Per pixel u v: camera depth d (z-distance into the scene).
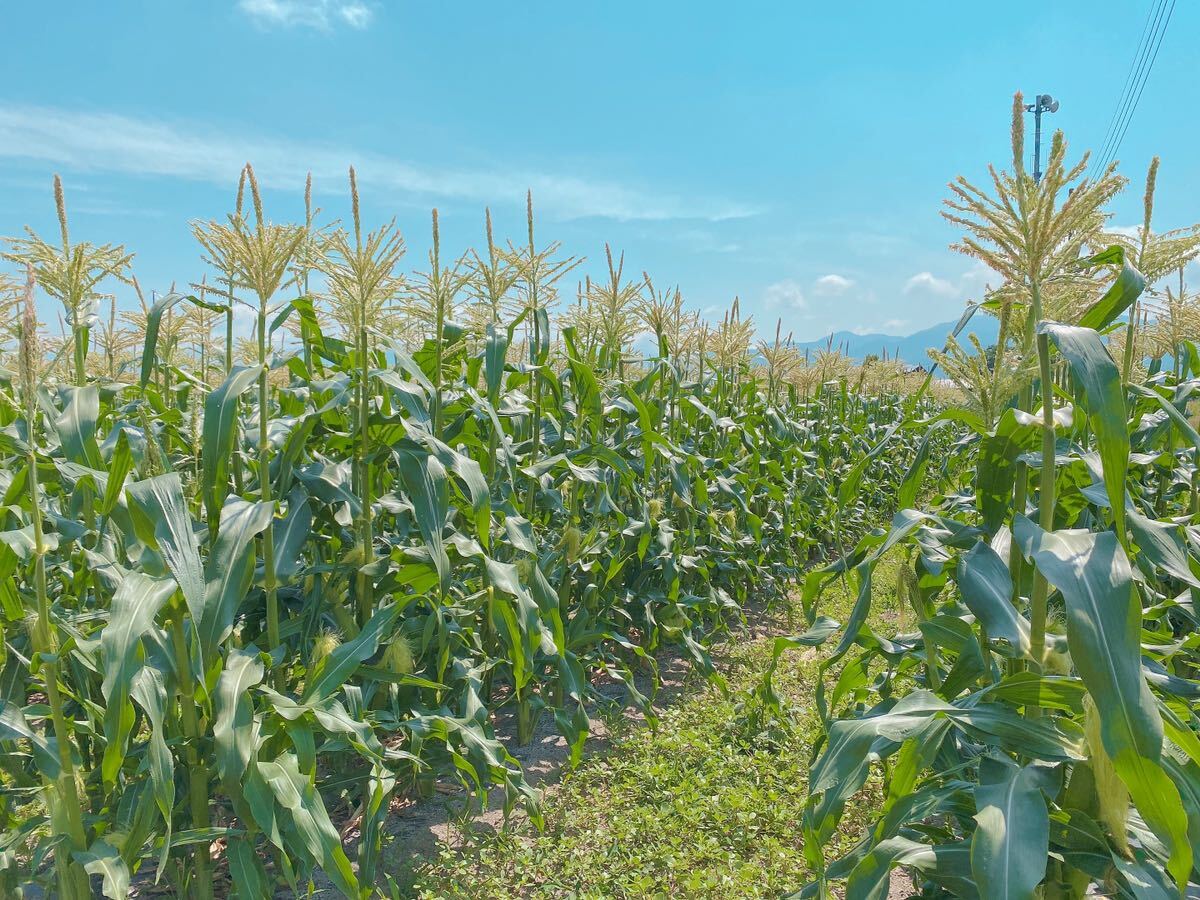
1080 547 1.88
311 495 3.59
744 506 6.95
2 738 2.40
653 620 5.89
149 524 2.50
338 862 2.63
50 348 4.88
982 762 2.09
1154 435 4.05
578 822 4.04
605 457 4.94
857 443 11.51
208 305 3.32
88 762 3.47
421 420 3.53
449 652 4.23
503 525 4.27
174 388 5.17
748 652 6.61
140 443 3.38
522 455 5.21
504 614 3.76
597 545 5.25
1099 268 2.62
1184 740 1.83
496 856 3.75
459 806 4.26
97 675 3.45
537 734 5.26
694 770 4.49
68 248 3.65
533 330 5.11
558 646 4.11
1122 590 1.75
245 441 3.92
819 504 10.16
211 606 2.63
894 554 9.73
